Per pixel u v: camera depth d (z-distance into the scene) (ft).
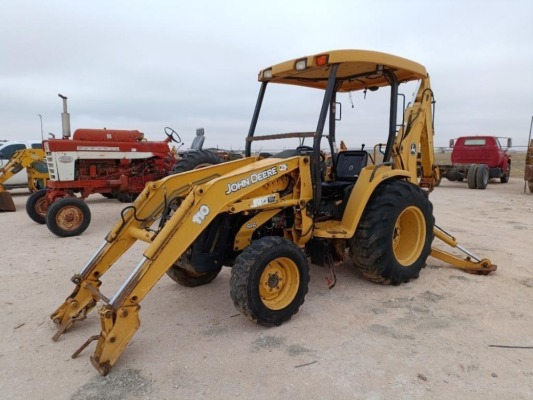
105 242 12.55
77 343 11.15
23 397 8.83
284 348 10.71
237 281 11.34
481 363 9.86
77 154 28.43
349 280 15.80
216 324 12.22
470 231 24.21
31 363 10.18
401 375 9.40
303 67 13.78
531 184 44.86
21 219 30.94
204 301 13.99
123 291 9.96
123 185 29.55
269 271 11.91
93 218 30.40
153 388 9.07
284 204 13.03
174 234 10.62
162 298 14.26
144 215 12.88
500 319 12.28
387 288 14.93
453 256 16.84
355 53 13.48
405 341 10.98
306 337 11.30
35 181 40.27
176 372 9.68
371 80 16.78
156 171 31.27
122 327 9.86
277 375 9.50
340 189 16.03
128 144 30.25
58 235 24.21
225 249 13.14
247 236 12.98
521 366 9.75
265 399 8.66
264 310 11.58
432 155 18.26
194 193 11.05
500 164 55.72
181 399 8.70
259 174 12.41
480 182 49.55
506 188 51.65
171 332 11.73
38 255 20.13
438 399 8.56
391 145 15.66
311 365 9.89
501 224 26.37
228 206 11.78
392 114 15.57
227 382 9.27
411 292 14.55
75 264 18.57
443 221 27.48
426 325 11.93
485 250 19.86
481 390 8.84
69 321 11.65
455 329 11.65
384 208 14.37
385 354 10.32
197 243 12.64
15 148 45.34
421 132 17.25
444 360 10.02
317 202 13.70
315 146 13.47
